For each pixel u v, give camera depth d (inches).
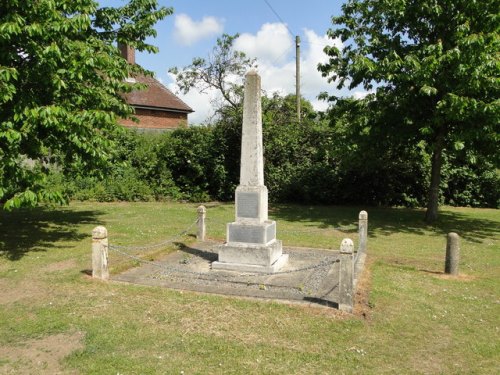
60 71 352.2
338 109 597.6
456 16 490.9
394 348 208.5
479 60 453.1
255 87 338.6
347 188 808.3
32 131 348.8
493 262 385.7
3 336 215.2
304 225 573.3
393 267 353.4
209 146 845.2
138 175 837.8
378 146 579.2
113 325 227.9
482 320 245.8
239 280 310.5
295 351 202.5
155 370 184.1
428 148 546.0
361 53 557.0
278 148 830.5
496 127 498.0
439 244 461.1
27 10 342.0
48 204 700.0
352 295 249.6
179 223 558.9
